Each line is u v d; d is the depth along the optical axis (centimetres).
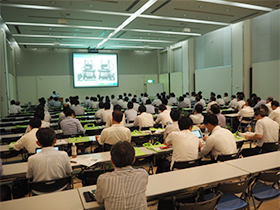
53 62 1758
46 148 219
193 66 1642
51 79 1745
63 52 1775
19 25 1031
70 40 1421
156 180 203
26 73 1702
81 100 1820
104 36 1341
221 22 1095
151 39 1452
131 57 1975
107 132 332
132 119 607
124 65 1956
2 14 880
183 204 167
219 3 824
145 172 162
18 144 308
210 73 1462
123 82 1953
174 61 1850
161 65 2041
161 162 331
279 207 283
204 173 218
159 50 2027
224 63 1374
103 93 1886
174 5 841
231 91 1304
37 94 1723
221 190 199
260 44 1173
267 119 356
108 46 1692
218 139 275
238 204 217
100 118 640
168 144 286
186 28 1098
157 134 429
